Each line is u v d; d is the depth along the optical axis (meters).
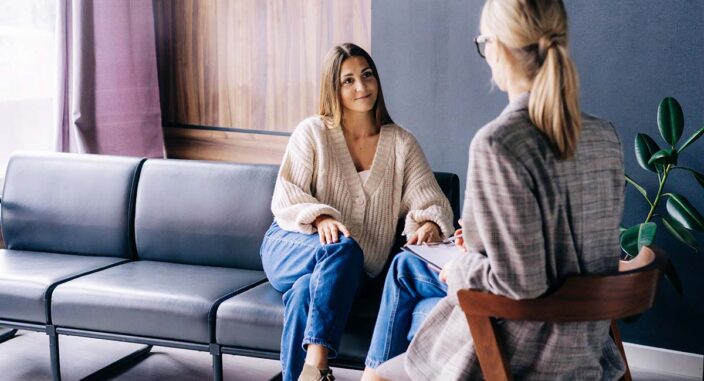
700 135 2.44
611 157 1.36
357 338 2.21
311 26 3.21
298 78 3.28
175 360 2.92
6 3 3.22
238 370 2.82
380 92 2.48
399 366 1.55
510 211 1.24
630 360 2.86
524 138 1.26
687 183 2.70
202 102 3.49
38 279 2.53
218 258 2.73
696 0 2.59
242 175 2.72
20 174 2.98
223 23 3.39
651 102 2.71
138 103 3.45
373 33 3.09
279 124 3.35
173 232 2.77
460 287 1.37
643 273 1.35
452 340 1.41
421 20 2.99
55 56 3.34
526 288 1.25
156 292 2.38
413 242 2.28
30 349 3.02
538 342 1.34
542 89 1.27
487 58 1.38
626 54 2.71
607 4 2.71
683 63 2.64
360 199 2.41
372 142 2.50
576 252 1.33
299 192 2.40
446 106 3.01
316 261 2.23
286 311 2.20
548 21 1.28
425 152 3.08
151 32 3.46
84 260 2.80
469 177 1.29
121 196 2.85
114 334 2.44
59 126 3.29
